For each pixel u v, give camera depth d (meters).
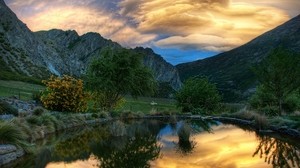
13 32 184.00
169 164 13.04
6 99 33.00
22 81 93.00
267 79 30.11
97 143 18.80
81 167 12.73
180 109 56.44
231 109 53.19
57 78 34.88
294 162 13.34
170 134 23.05
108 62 41.81
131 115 41.66
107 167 12.66
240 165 12.87
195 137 21.22
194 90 53.50
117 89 41.88
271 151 15.81
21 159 14.34
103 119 34.94
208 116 42.25
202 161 13.67
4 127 15.43
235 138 20.50
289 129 22.23
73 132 24.22
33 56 187.25
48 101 33.44
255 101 42.44
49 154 15.47
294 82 29.64
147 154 15.29
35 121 22.77
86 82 41.34
